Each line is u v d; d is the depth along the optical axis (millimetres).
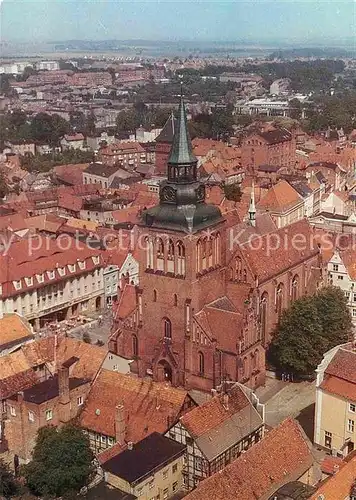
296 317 118562
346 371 95750
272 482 79500
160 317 112938
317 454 97375
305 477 84250
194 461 87438
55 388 98750
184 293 109375
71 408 97562
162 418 93250
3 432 96625
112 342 119812
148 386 97688
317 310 119312
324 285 140000
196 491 74375
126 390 98562
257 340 113250
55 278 151625
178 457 87000
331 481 75250
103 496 82625
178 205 108188
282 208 197750
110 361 114125
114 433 94125
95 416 97438
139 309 115062
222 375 109688
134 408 96125
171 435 89812
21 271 146375
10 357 106250
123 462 84562
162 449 87125
